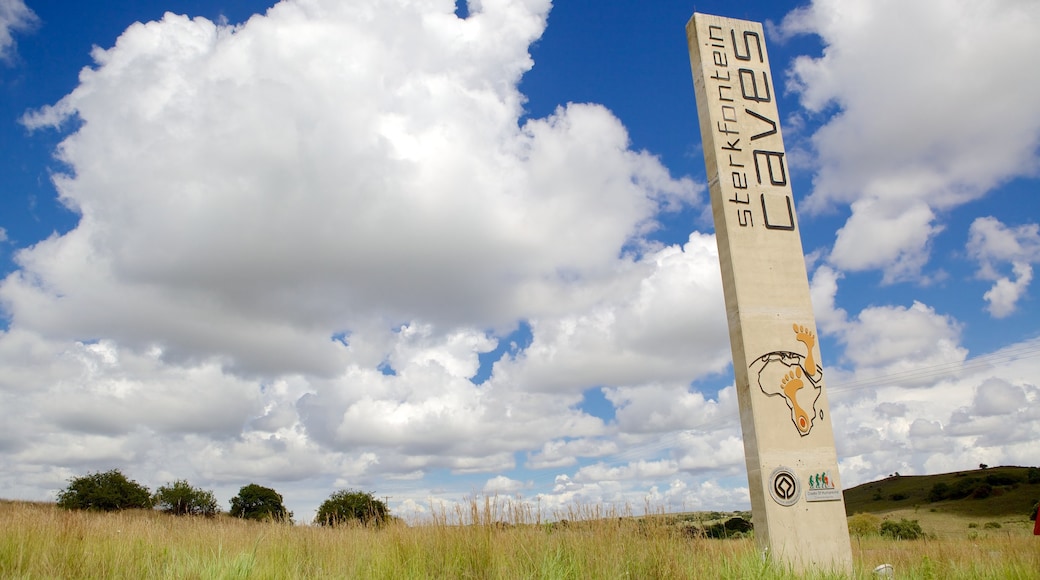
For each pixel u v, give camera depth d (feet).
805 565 34.63
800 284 42.22
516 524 33.53
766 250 42.45
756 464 38.63
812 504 38.19
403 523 35.19
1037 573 32.30
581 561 28.89
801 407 39.83
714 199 43.98
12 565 30.48
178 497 106.11
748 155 44.32
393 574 29.17
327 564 31.94
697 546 32.04
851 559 37.27
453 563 30.66
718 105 44.98
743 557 30.94
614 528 31.96
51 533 35.29
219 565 29.81
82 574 30.37
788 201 43.88
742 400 40.40
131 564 31.73
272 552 32.60
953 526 143.13
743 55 46.73
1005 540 46.37
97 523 39.86
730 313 41.91
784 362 40.47
